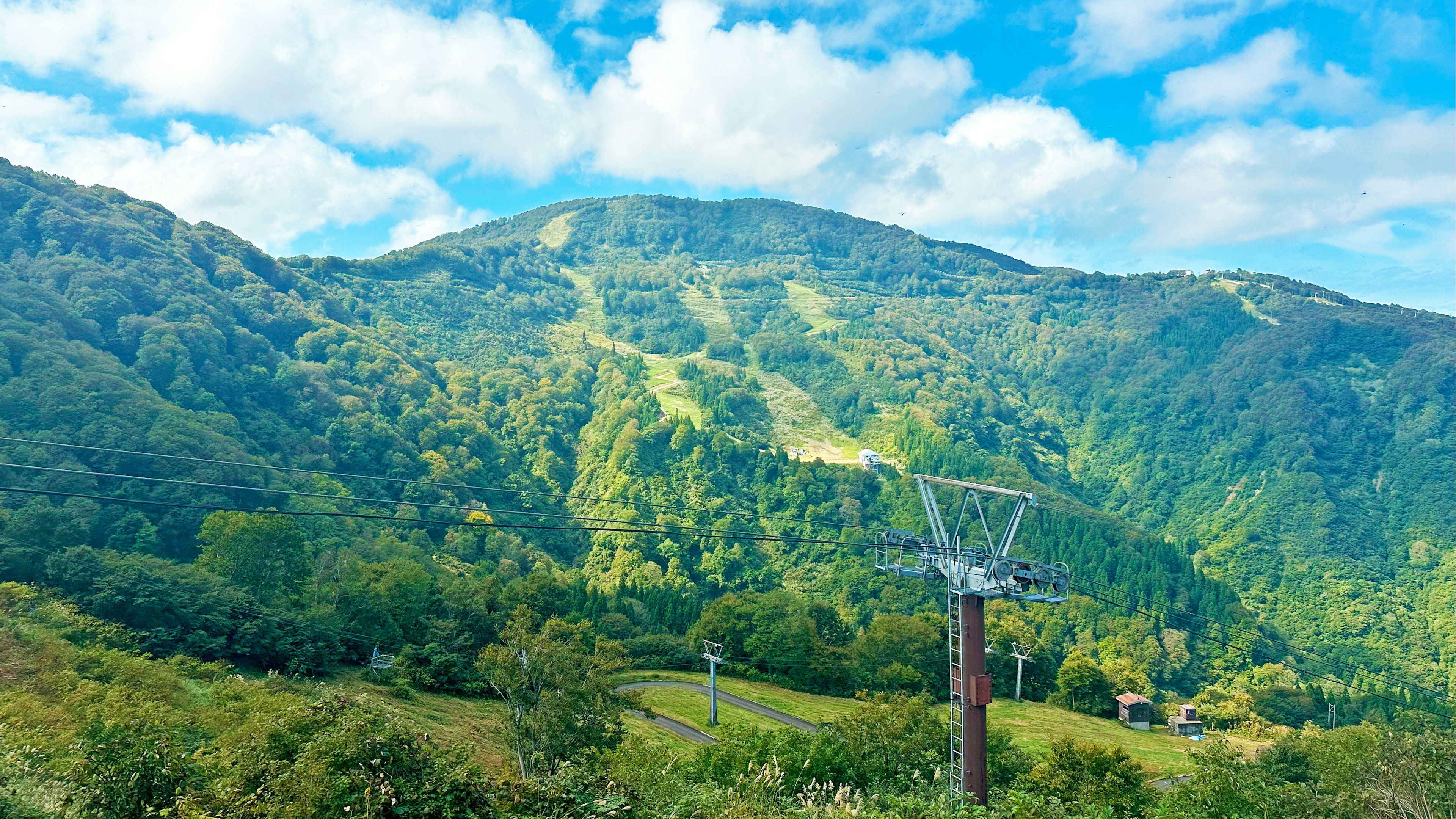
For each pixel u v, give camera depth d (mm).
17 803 22312
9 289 158125
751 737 40406
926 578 40531
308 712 24375
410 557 127250
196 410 161000
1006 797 43844
